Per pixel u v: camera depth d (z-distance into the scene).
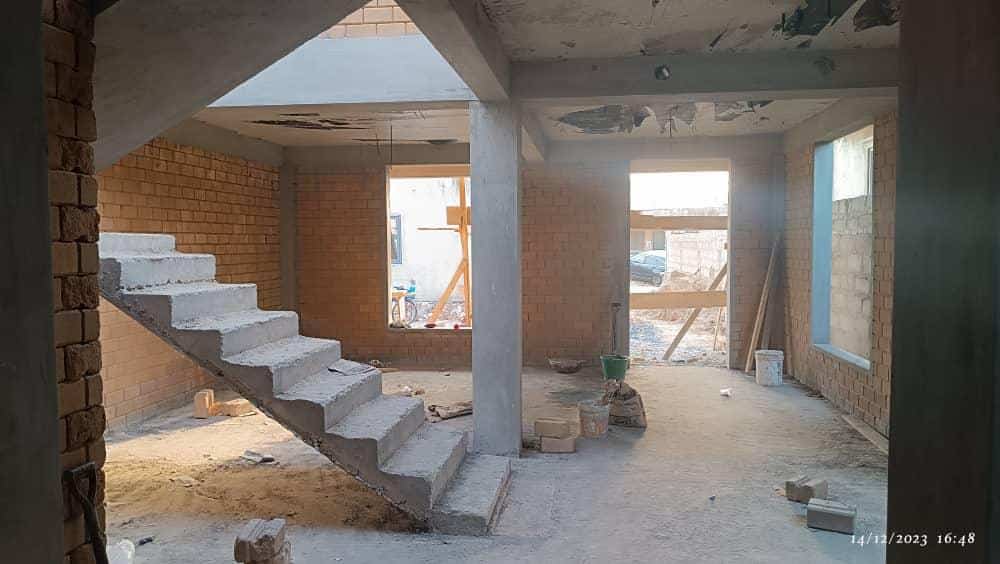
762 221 7.71
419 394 6.72
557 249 8.14
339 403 3.79
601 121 6.56
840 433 5.26
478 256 4.59
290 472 4.47
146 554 3.29
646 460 4.64
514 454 4.65
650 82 4.37
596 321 8.13
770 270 7.61
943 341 0.79
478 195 4.57
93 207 2.06
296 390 3.80
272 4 2.44
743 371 7.79
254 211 7.64
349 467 3.59
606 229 8.06
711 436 5.21
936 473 0.81
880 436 5.11
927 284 0.83
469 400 6.45
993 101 0.70
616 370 6.46
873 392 5.34
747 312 7.83
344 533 3.53
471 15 3.21
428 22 2.96
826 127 6.11
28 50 0.83
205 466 4.59
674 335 12.14
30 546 0.84
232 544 3.41
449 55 3.46
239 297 4.39
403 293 11.73
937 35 0.80
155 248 4.50
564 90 4.45
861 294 6.05
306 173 8.36
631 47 4.18
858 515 3.67
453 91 4.52
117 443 5.11
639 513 3.75
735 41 4.06
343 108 4.73
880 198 5.25
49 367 0.87
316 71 4.60
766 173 7.64
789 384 7.05
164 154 5.96
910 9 0.86
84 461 2.02
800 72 4.25
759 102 5.75
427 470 3.59
